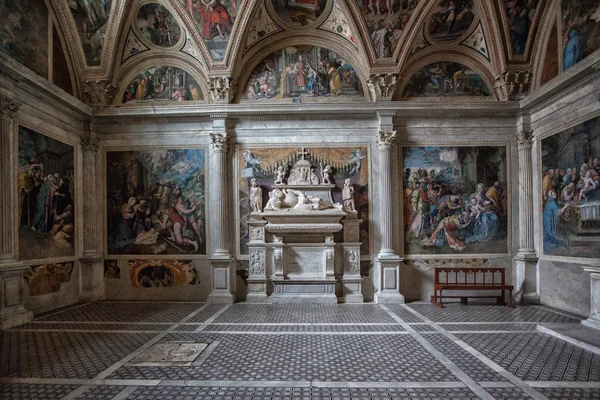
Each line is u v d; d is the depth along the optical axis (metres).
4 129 9.16
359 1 11.16
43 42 10.72
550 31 11.12
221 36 11.73
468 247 12.29
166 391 5.39
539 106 11.49
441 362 6.44
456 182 12.37
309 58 12.59
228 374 5.99
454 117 12.43
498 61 11.94
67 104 11.25
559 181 10.73
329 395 5.24
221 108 12.12
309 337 7.96
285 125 12.51
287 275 12.04
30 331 8.55
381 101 12.09
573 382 5.62
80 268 12.20
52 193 10.98
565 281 10.53
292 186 12.26
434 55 12.46
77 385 5.59
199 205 12.48
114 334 8.26
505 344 7.41
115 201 12.52
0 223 9.06
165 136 12.58
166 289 12.44
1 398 5.17
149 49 12.48
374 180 12.40
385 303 11.72
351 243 12.02
